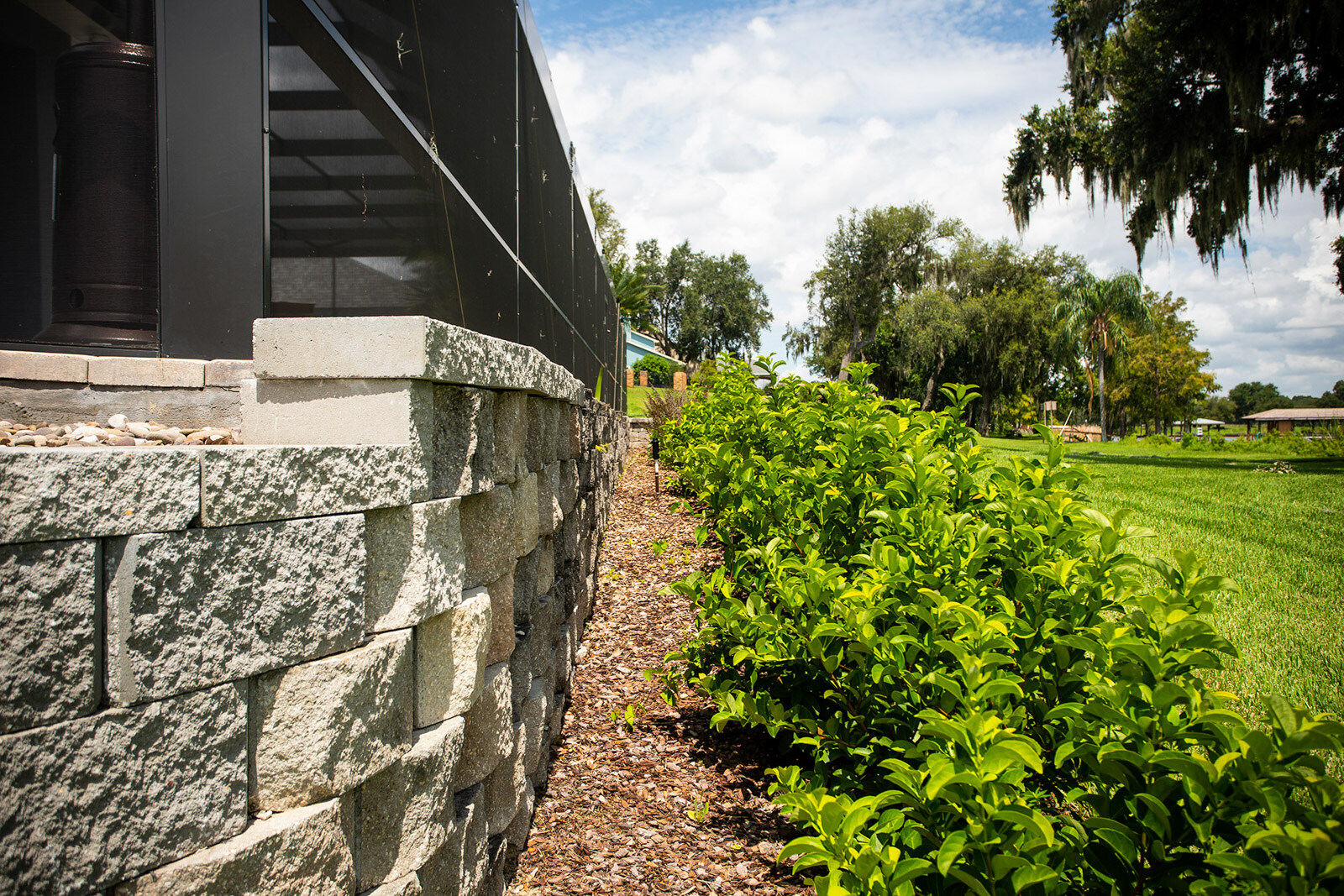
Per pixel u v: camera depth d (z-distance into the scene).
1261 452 30.30
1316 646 4.79
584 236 10.51
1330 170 21.08
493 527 2.28
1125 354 52.97
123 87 2.60
